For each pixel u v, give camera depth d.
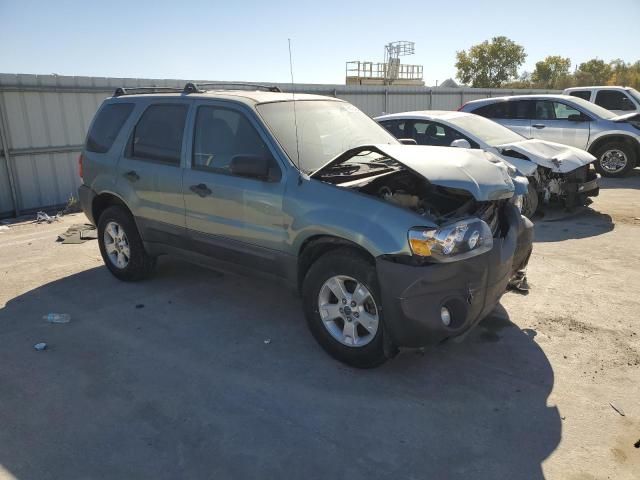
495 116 12.47
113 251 5.72
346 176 4.02
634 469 2.78
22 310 5.00
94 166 5.61
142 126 5.21
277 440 3.07
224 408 3.38
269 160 4.10
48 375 3.81
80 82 10.66
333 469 2.83
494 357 3.94
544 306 4.82
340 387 3.60
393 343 3.52
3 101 9.65
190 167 4.67
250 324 4.60
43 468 2.86
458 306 3.42
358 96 17.12
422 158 3.67
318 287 3.84
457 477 2.75
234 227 4.34
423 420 3.22
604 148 11.73
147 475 2.80
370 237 3.43
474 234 3.45
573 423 3.16
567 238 7.00
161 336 4.40
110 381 3.72
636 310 4.68
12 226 8.85
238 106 4.39
